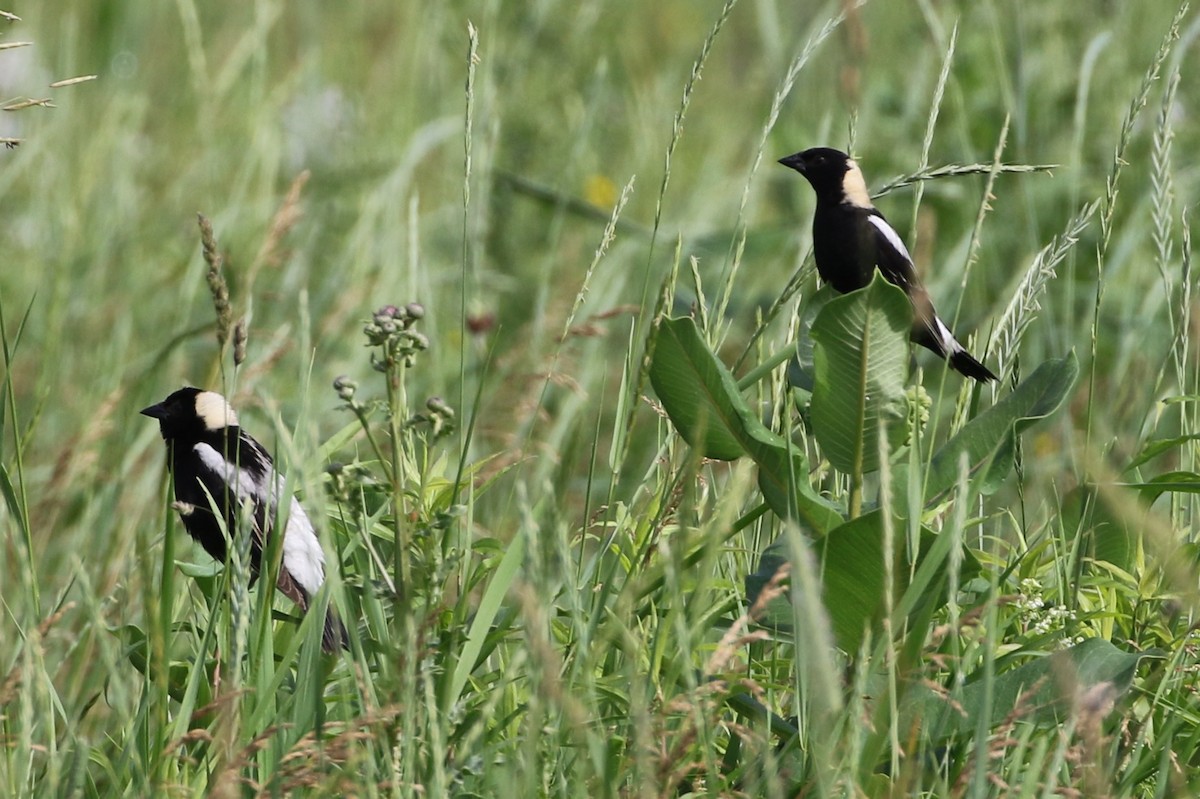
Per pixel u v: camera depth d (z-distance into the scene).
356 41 20.19
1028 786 5.39
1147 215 12.49
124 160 16.00
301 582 7.66
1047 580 7.50
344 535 7.34
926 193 14.48
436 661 6.48
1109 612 6.87
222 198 16.42
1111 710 6.33
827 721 5.59
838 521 6.39
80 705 7.51
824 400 6.38
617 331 14.21
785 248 14.34
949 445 6.73
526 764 5.41
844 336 6.16
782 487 6.49
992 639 5.45
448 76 17.41
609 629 5.86
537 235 15.73
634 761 5.88
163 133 18.06
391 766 5.70
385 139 17.55
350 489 6.12
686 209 16.03
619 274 14.47
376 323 6.04
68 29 17.48
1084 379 11.27
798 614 5.86
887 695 5.74
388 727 5.84
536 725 5.38
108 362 13.16
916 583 5.84
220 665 6.66
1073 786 5.87
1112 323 12.27
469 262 13.55
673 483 7.18
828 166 9.88
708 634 7.15
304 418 6.75
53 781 5.76
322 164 17.78
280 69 19.66
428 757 5.88
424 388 12.86
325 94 18.28
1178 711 6.40
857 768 5.59
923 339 9.08
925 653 6.33
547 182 16.42
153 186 16.78
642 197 16.92
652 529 6.73
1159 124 7.73
